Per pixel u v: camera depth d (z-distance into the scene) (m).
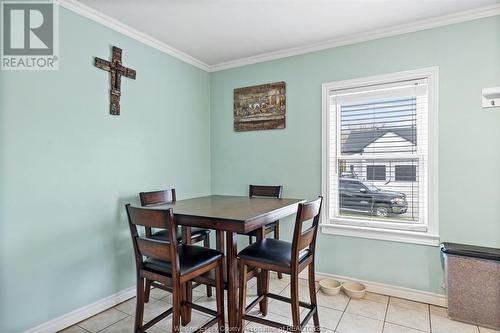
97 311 2.21
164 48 2.83
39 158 1.88
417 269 2.41
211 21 2.36
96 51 2.23
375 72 2.57
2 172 1.71
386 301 2.40
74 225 2.08
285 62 3.00
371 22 2.38
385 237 2.53
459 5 2.12
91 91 2.19
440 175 2.32
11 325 1.75
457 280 2.07
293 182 2.97
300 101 2.93
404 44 2.46
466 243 2.24
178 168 3.02
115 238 2.37
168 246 1.51
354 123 2.71
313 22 2.38
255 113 3.18
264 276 2.09
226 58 3.19
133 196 2.53
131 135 2.51
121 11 2.19
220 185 3.43
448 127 2.29
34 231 1.86
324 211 2.80
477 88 2.20
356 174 2.71
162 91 2.83
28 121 1.83
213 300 2.41
